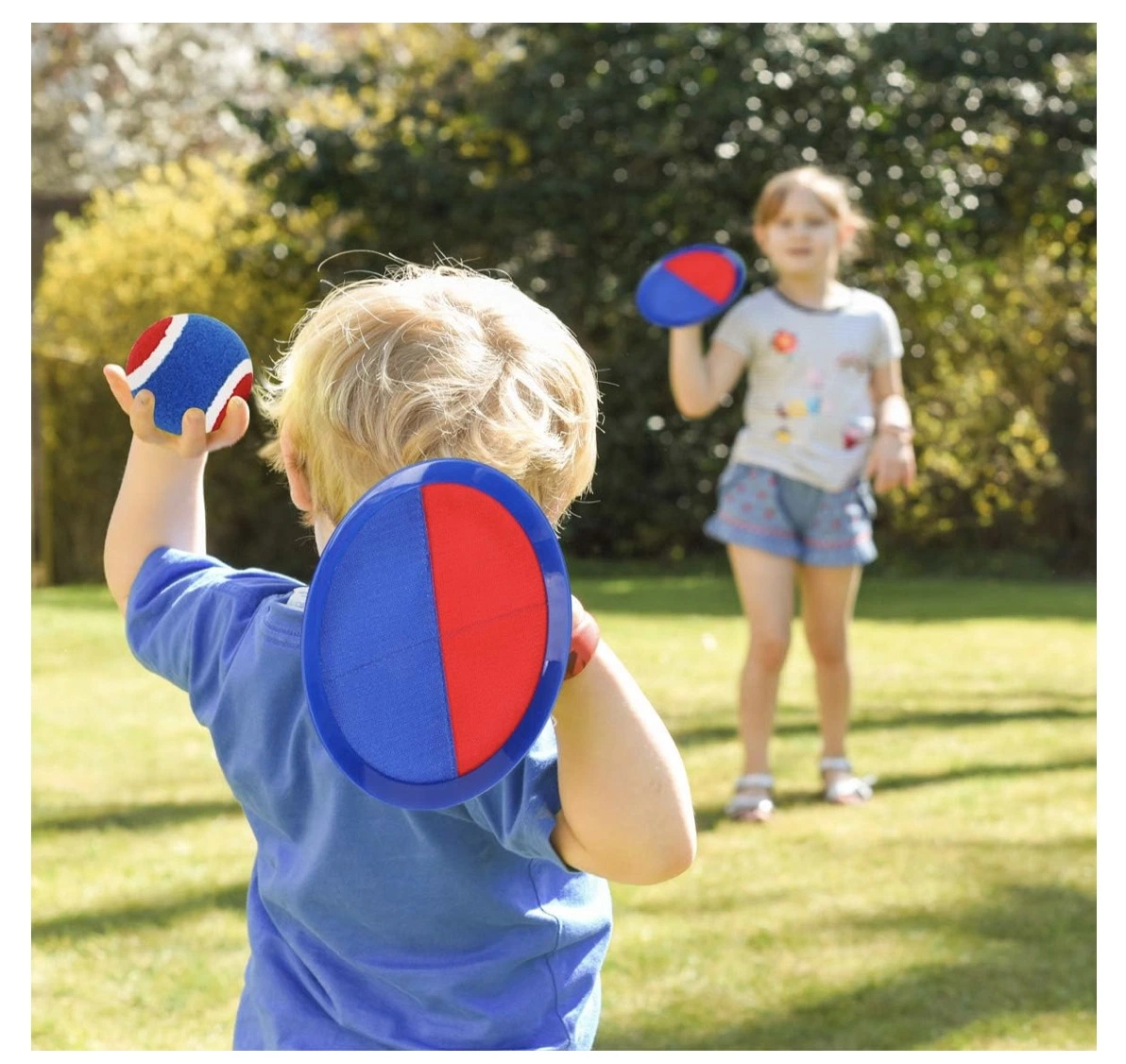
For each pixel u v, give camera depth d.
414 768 0.88
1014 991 2.16
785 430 3.32
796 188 3.41
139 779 3.47
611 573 8.60
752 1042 1.98
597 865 0.99
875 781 3.48
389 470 1.01
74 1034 2.01
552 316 1.09
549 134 8.80
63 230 9.31
